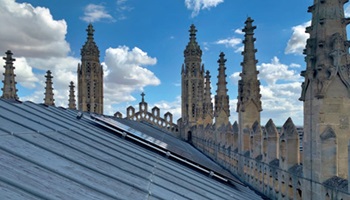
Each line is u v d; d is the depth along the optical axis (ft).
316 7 47.67
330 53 44.73
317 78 45.47
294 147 57.00
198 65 269.23
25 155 28.91
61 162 31.63
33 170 26.00
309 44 47.44
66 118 70.03
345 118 44.52
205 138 169.48
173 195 35.42
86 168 33.06
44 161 29.48
